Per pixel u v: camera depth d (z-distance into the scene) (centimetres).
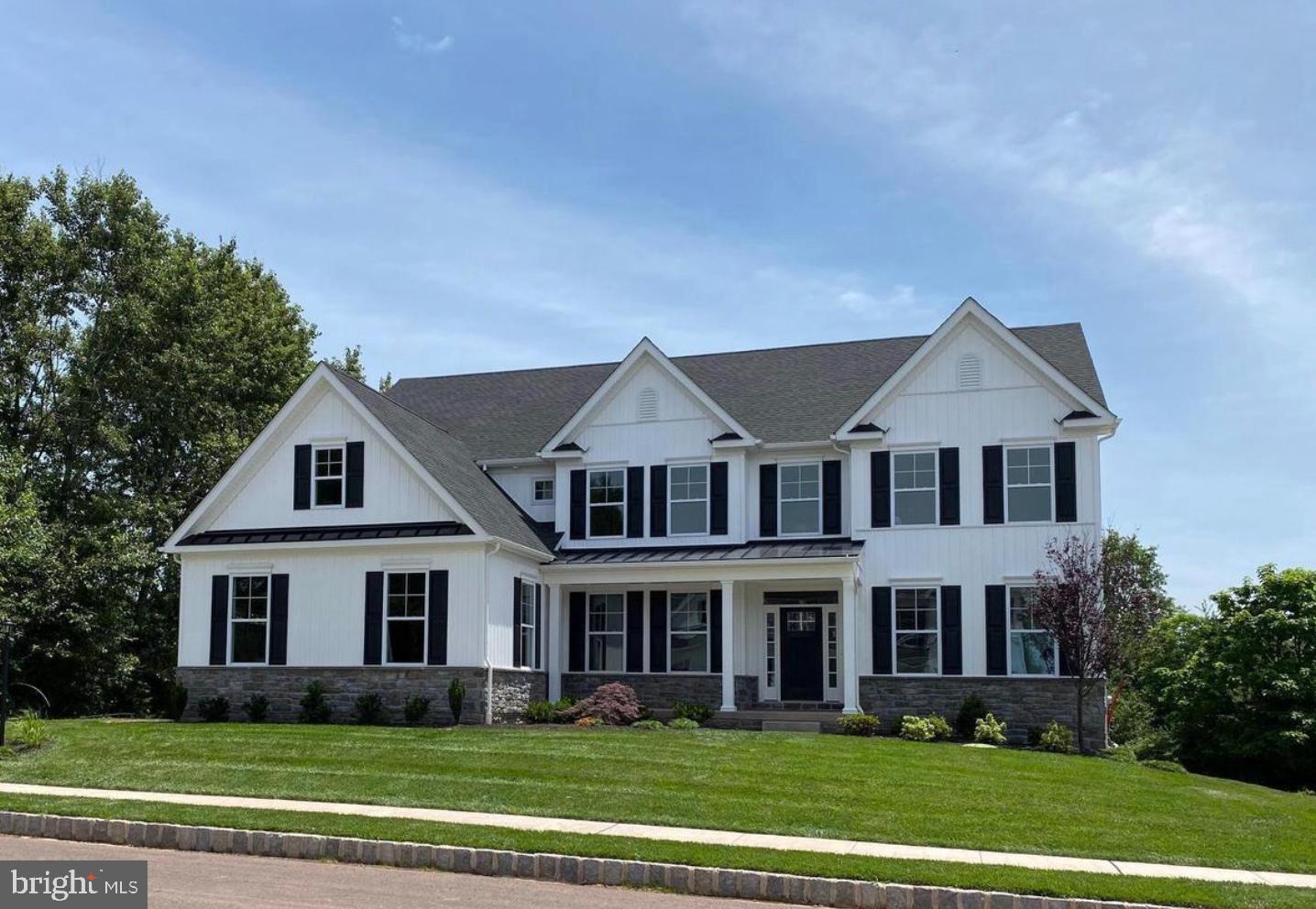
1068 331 3075
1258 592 2878
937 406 2848
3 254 3591
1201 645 2991
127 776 1781
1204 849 1401
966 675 2742
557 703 2789
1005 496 2773
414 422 3105
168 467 3881
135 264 3803
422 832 1359
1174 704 2938
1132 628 2667
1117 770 2145
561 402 3541
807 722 2692
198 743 2138
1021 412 2786
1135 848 1384
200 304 3819
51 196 3775
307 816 1451
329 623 2809
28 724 2167
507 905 1106
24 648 3350
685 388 3053
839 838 1393
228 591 2895
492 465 3281
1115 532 3081
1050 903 1127
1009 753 2264
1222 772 2811
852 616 2703
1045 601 2550
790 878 1180
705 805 1563
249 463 2938
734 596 2961
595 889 1209
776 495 3000
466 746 2083
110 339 3694
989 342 2831
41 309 3688
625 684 2962
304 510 2888
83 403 3622
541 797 1609
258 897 1112
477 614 2700
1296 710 2692
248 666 2844
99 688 3522
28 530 3164
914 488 2845
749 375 3347
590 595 3094
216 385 3912
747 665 2967
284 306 4538
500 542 2714
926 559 2809
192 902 1088
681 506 3039
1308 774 2720
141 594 3769
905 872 1202
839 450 2956
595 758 1930
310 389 2905
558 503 3138
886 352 3312
